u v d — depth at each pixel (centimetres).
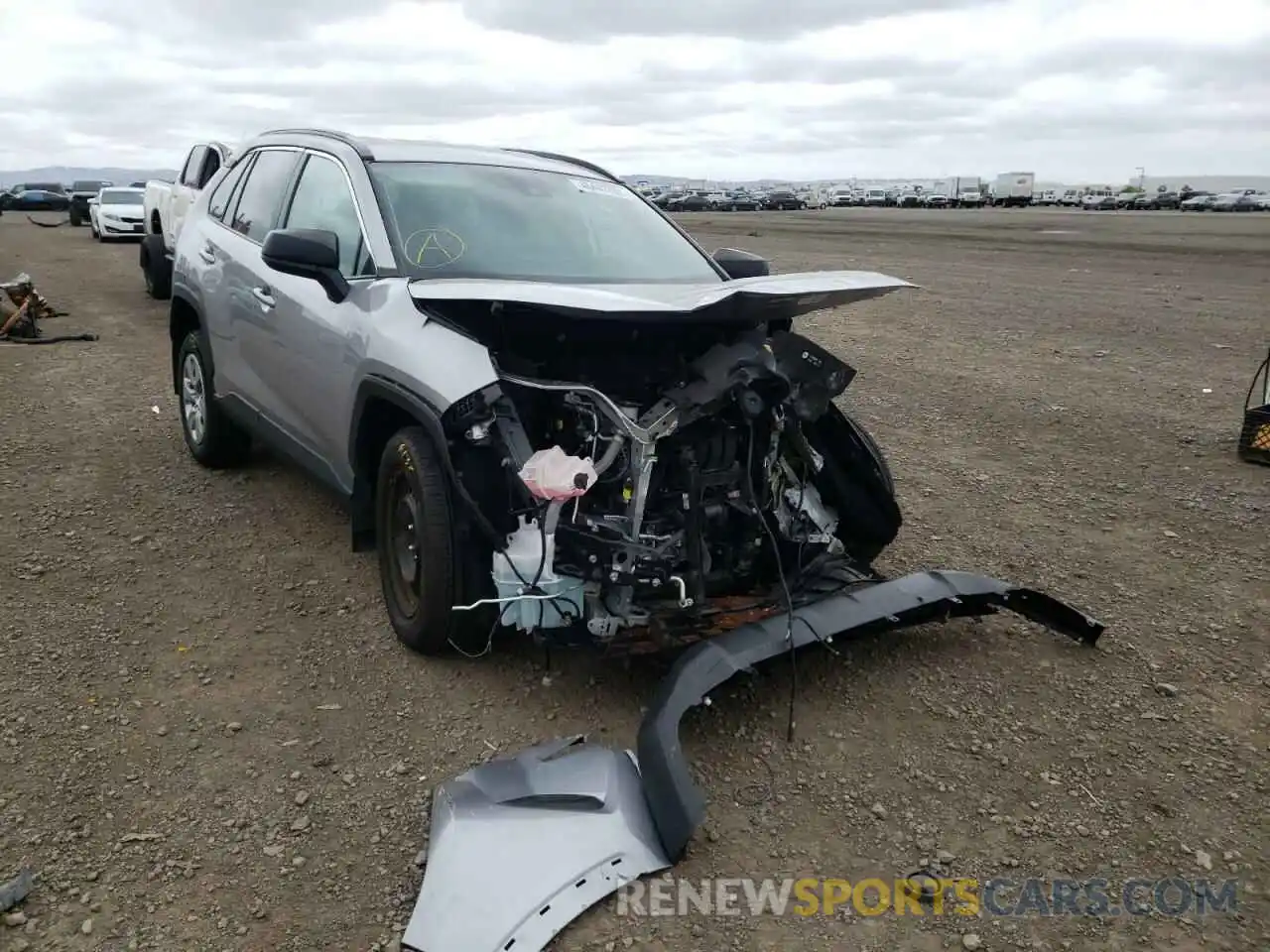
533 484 338
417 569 391
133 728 354
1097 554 538
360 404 408
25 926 264
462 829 284
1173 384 959
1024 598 427
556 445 367
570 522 356
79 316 1242
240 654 407
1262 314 1416
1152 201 8894
